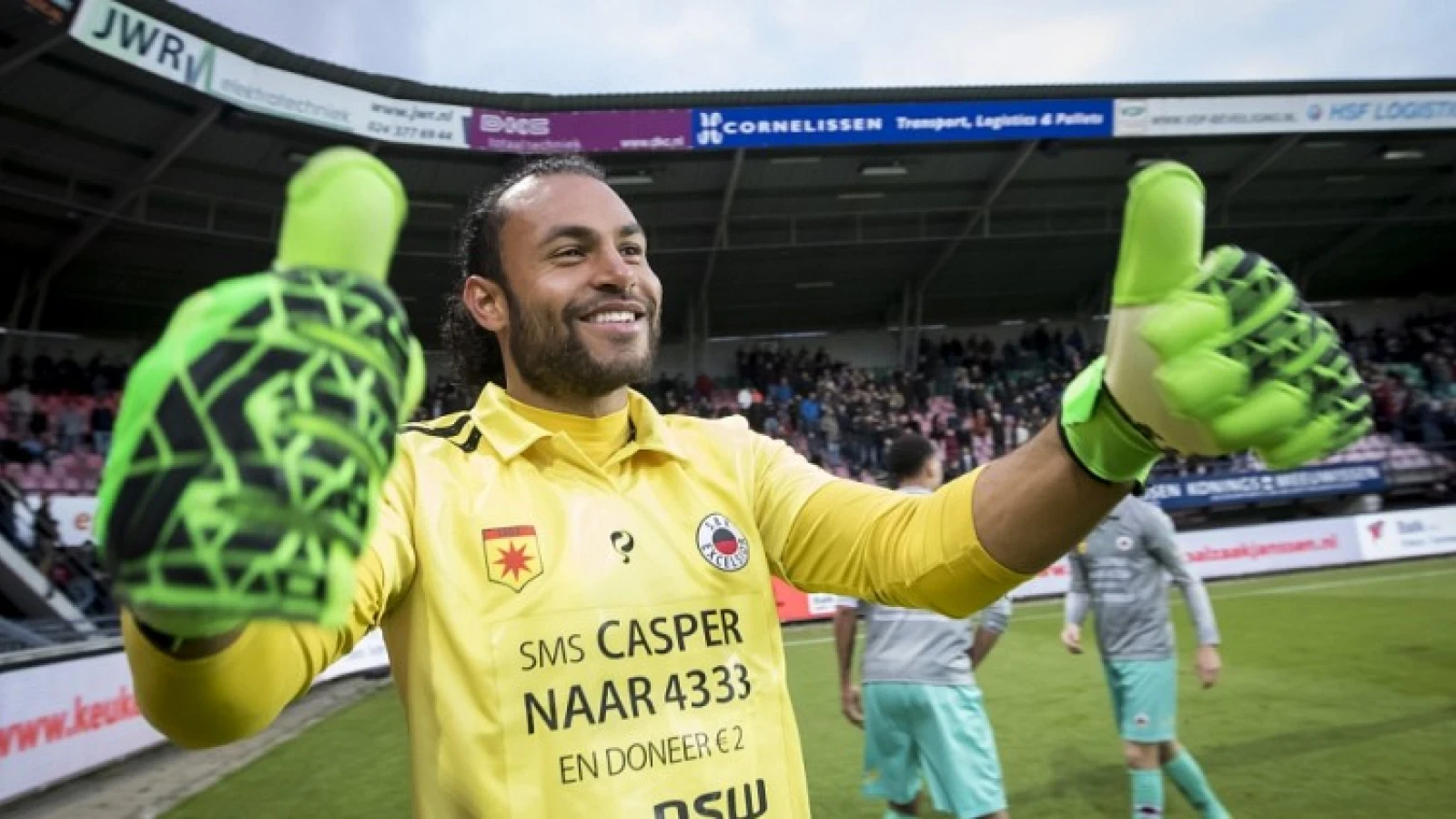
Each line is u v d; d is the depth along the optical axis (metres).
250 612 0.61
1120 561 4.26
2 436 14.62
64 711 6.63
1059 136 17.41
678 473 1.34
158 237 15.74
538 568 1.17
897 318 23.84
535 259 1.31
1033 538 1.14
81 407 15.98
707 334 22.94
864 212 19.58
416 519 1.18
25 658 6.28
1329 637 9.38
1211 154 19.14
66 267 16.09
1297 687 7.21
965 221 20.39
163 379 0.64
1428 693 6.77
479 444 1.28
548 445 1.27
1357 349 24.61
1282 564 16.67
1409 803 4.53
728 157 17.28
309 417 0.64
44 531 11.38
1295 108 18.11
